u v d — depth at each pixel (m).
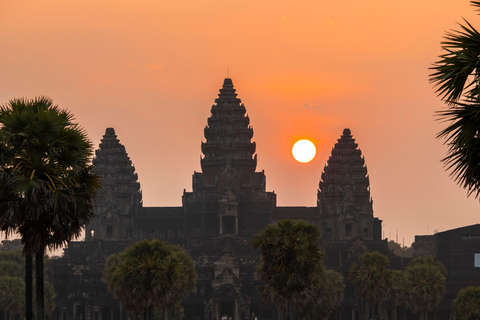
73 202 89.69
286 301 173.00
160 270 176.62
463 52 57.47
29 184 86.12
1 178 87.56
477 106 56.84
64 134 91.44
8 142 89.12
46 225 90.25
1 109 93.38
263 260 160.88
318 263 161.38
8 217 87.12
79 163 91.75
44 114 90.19
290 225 161.38
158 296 177.62
